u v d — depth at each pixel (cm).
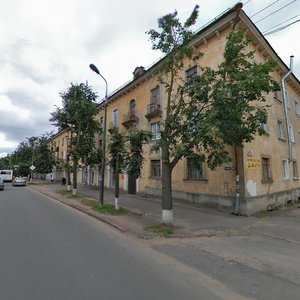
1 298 404
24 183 3988
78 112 2175
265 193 1530
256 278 525
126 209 1410
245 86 816
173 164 1019
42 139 4509
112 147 1413
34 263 562
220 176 1448
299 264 609
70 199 1902
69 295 418
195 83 1011
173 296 432
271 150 1688
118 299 411
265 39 1596
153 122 2056
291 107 2195
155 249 721
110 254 650
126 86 2430
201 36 1581
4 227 920
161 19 993
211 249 728
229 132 910
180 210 1402
